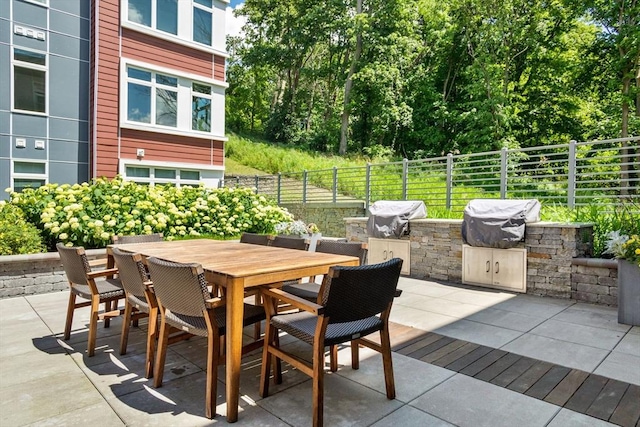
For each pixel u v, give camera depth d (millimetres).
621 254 3936
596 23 16469
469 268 5844
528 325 3887
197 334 2354
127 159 9938
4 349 3189
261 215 7926
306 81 28734
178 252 3480
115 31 9727
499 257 5535
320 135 24891
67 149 9633
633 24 15023
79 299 4797
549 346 3301
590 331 3701
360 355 3104
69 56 9633
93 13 9664
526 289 5301
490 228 5422
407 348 3254
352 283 2123
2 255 4977
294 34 24234
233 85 29828
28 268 5074
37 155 9219
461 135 19719
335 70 25469
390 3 21141
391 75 21266
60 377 2684
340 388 2543
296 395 2473
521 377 2699
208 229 7348
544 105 19781
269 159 17875
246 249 3748
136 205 6512
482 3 19094
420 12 22000
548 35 19203
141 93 10172
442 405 2322
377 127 22422
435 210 7543
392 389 2400
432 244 6383
